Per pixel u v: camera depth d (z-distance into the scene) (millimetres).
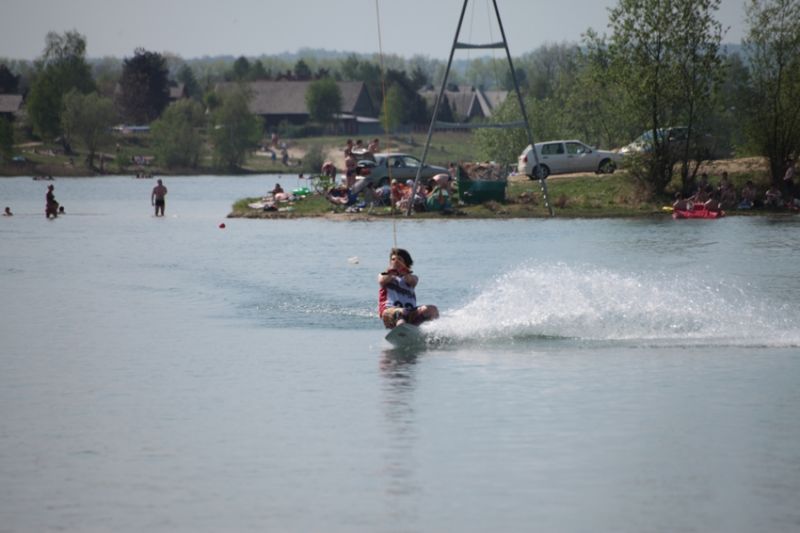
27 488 37156
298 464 39406
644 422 44844
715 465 38969
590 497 35688
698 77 192875
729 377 53469
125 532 33000
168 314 78062
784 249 119312
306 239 142625
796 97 189750
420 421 45281
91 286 96000
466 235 143250
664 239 133875
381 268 106000
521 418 45656
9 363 59312
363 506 34969
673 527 33031
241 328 71062
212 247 133125
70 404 49281
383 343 64438
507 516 34000
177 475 38344
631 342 63125
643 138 194875
